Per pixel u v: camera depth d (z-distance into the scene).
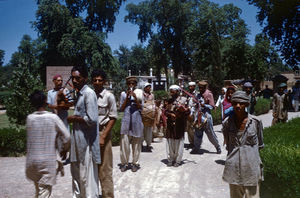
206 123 7.06
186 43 46.56
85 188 3.57
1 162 6.62
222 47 35.31
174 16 47.03
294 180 3.24
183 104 5.95
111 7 39.03
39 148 3.23
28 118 3.31
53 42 36.34
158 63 50.59
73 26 34.66
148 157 6.96
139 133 5.59
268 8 18.25
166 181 5.02
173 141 5.97
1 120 17.38
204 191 4.51
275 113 8.18
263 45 33.44
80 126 3.57
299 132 5.83
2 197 4.30
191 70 48.09
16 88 8.43
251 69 34.53
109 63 36.25
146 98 7.79
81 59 35.31
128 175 5.38
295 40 19.92
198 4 47.16
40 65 37.03
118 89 23.83
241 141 3.06
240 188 3.21
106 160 3.88
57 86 6.47
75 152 3.59
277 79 23.38
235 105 3.03
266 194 3.79
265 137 5.39
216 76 30.78
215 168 5.86
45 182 3.21
